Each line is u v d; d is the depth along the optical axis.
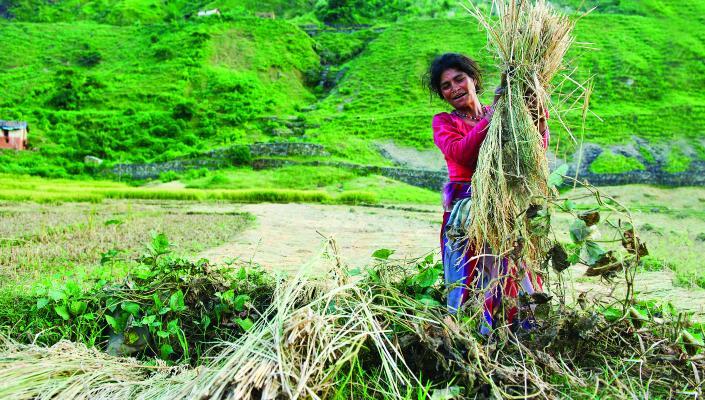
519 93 2.67
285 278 3.39
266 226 11.88
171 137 52.00
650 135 42.16
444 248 3.01
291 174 36.19
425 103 54.88
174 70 66.06
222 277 3.41
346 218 15.63
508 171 2.70
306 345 2.23
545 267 2.78
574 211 2.65
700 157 39.38
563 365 2.46
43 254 6.85
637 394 2.33
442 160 41.25
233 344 2.41
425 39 70.44
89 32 81.56
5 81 64.62
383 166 36.78
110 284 3.51
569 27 2.71
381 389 2.28
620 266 2.64
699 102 48.81
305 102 63.12
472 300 2.68
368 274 3.18
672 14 70.88
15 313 3.30
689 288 4.82
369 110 55.16
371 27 81.88
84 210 16.86
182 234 9.66
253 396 2.01
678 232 11.40
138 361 2.72
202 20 79.88
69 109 57.47
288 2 106.25
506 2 2.77
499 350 2.46
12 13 97.38
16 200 21.47
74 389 2.29
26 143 46.91
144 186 36.94
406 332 2.57
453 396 2.19
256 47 72.00
